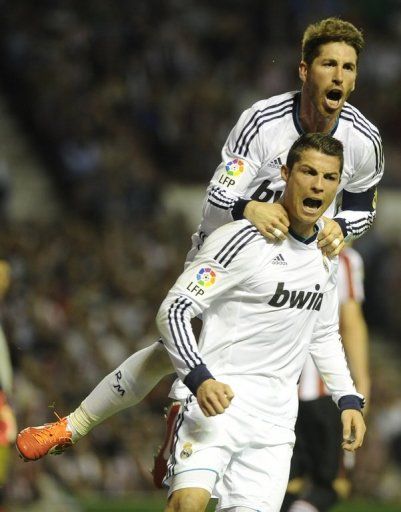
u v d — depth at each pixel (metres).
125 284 39.78
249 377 13.18
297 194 12.70
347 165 14.13
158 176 47.19
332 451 18.73
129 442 33.78
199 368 12.51
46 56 49.34
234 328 13.10
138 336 38.19
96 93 48.75
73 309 37.31
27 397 31.86
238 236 12.89
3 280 21.27
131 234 42.75
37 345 35.41
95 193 44.84
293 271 13.05
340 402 13.98
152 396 35.06
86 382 35.06
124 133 47.81
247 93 51.09
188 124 49.00
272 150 13.91
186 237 44.31
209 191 13.99
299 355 13.49
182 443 13.03
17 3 50.50
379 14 55.28
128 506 29.27
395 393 39.00
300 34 53.88
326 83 13.48
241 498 13.06
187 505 12.60
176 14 52.50
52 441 14.28
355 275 18.97
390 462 36.97
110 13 51.09
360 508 30.42
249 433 13.09
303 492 18.89
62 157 46.84
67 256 39.81
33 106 48.59
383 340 45.81
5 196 44.16
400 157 50.19
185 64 50.69
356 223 14.37
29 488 29.12
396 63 53.56
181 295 12.87
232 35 52.53
